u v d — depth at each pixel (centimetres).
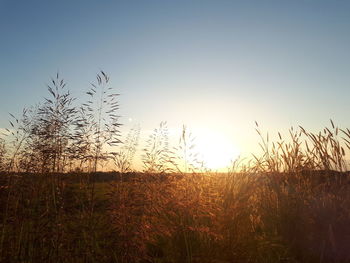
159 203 519
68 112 515
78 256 441
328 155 657
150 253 521
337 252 480
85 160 500
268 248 507
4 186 476
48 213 449
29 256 424
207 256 502
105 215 464
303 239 536
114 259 452
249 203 626
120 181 503
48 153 497
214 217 551
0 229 451
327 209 585
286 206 591
